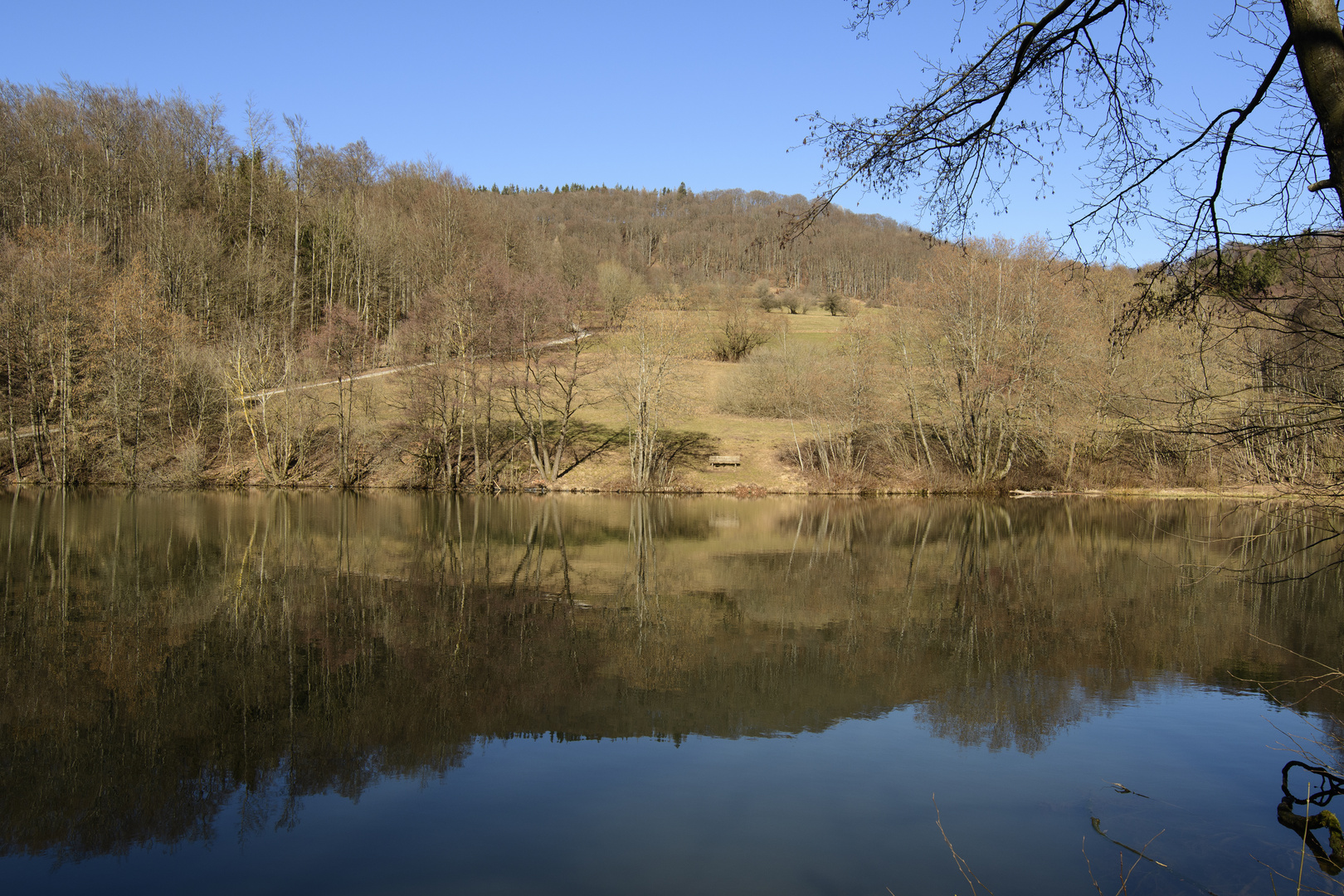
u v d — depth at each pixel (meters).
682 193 161.88
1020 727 11.66
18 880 7.66
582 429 55.44
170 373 48.09
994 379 44.41
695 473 49.75
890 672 14.25
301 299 72.31
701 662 14.73
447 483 47.16
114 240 68.25
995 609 19.17
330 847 8.23
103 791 9.53
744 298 84.12
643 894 7.32
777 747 10.91
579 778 9.91
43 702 12.43
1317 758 9.42
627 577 22.81
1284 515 8.55
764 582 22.31
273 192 77.81
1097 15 6.52
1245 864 7.77
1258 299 7.21
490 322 47.56
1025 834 8.45
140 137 75.00
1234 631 17.25
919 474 47.47
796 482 48.50
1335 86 5.36
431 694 12.88
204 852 8.14
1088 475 46.09
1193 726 11.74
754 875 7.64
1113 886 7.44
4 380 46.94
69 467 46.53
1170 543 29.84
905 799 9.35
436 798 9.33
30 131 67.81
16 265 47.22
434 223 81.19
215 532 30.42
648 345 48.69
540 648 15.50
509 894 7.35
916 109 7.24
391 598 19.67
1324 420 7.28
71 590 20.17
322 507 39.00
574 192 188.38
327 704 12.40
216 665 14.28
